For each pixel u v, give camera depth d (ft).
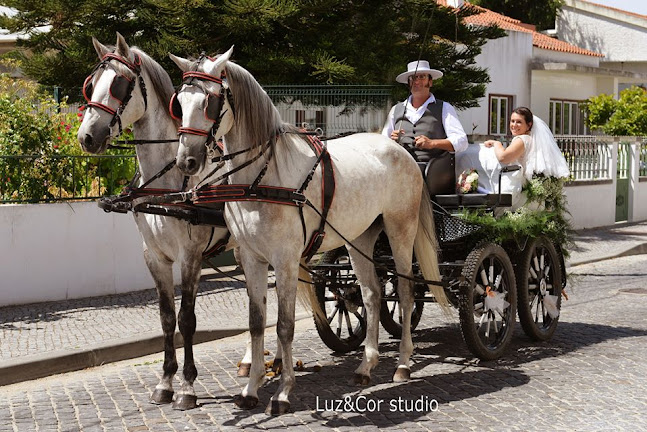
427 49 51.83
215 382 22.50
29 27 50.88
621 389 21.35
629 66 104.42
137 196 20.33
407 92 46.19
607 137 64.03
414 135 26.16
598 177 63.36
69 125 35.68
